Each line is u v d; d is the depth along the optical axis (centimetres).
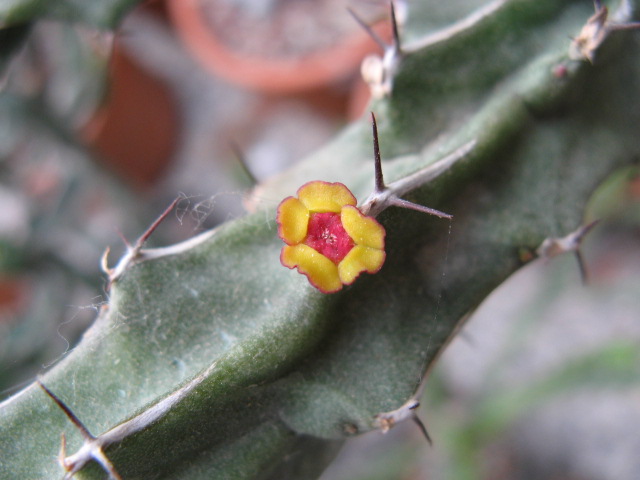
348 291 5
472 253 5
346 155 6
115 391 5
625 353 8
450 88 5
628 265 10
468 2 6
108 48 6
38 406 5
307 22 11
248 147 12
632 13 5
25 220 10
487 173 5
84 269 9
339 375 5
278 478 5
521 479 9
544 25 5
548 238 5
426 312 5
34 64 10
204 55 11
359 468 9
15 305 11
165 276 5
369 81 5
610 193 9
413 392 5
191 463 5
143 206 10
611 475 9
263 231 5
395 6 7
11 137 9
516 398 8
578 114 5
